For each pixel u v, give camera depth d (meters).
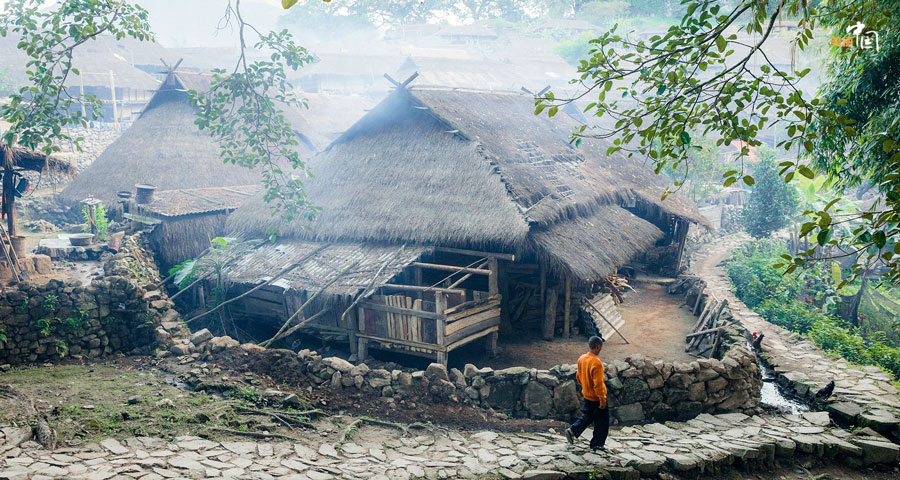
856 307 24.44
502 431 11.12
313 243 17.52
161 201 19.91
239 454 8.96
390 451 9.70
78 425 9.36
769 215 28.36
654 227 20.84
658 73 7.54
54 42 13.07
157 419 9.91
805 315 21.88
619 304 20.52
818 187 26.80
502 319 17.17
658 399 12.10
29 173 27.16
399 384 12.05
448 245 15.94
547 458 9.52
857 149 13.02
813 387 13.43
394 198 17.14
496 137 18.41
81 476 7.66
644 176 24.66
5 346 12.46
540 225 15.59
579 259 15.23
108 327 13.73
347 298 15.12
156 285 15.42
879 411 12.16
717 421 11.95
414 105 18.19
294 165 14.26
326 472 8.59
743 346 13.89
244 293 15.94
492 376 12.09
